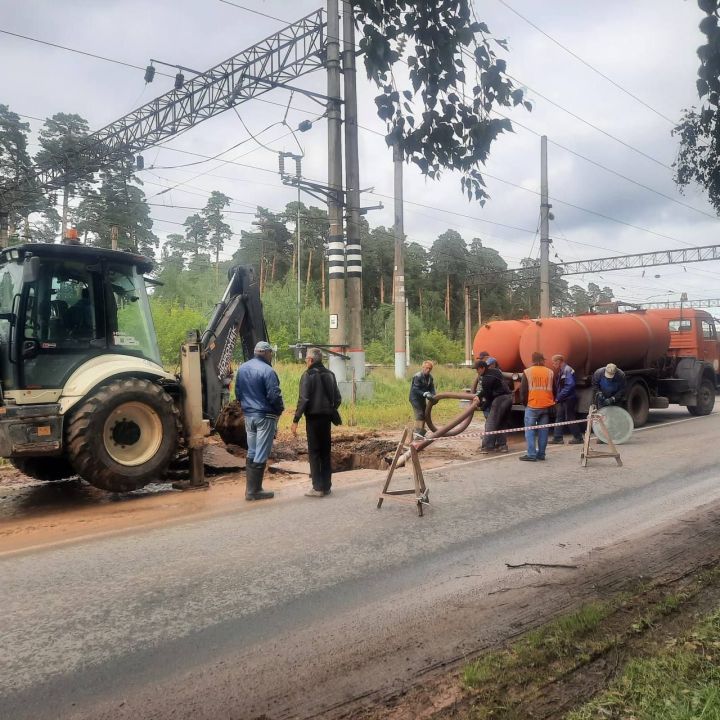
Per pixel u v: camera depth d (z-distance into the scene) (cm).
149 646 396
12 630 421
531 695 324
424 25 389
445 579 506
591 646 372
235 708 326
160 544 606
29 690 346
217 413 970
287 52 2020
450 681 344
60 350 792
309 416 795
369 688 341
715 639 365
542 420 1062
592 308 1759
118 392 792
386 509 736
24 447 749
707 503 735
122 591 486
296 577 513
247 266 1090
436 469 990
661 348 1569
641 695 306
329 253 1934
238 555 570
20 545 612
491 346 1424
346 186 1952
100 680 356
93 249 828
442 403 2009
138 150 2534
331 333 1925
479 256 8431
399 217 2783
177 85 2178
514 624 416
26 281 741
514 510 725
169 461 837
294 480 930
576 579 495
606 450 1154
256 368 793
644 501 757
